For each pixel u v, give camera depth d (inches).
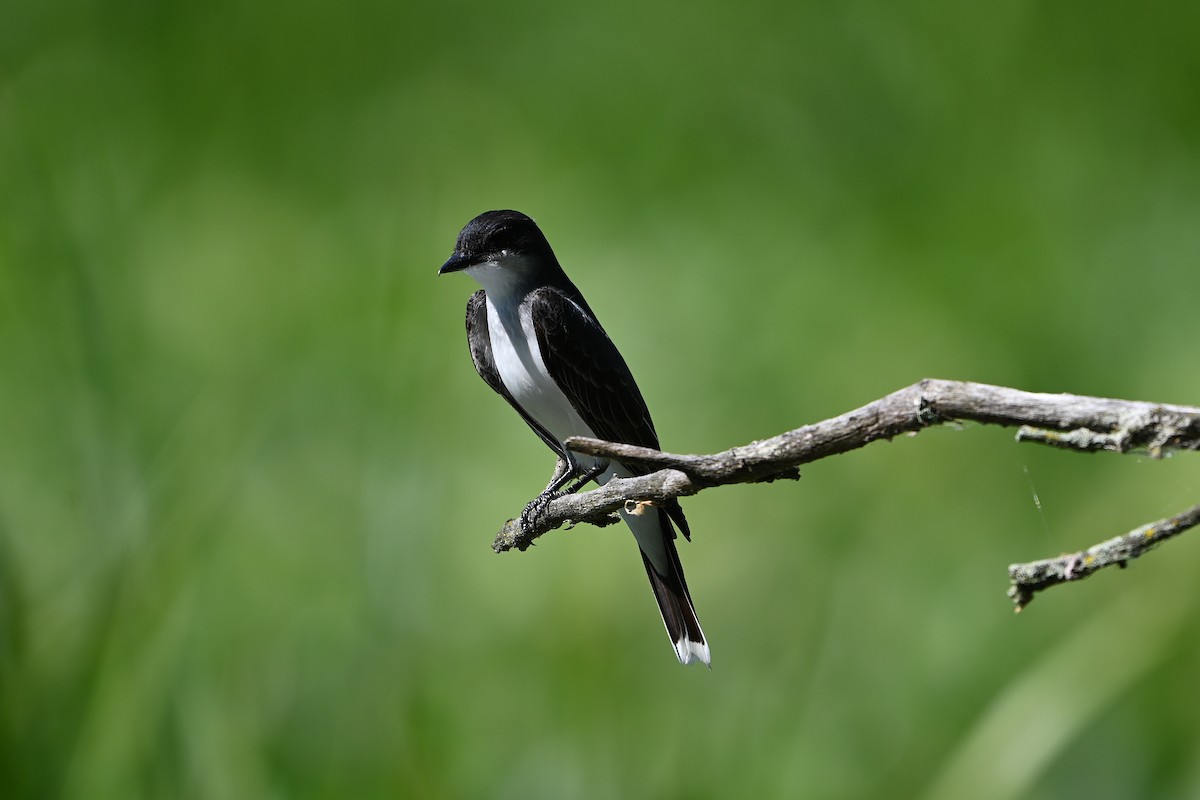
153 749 365.4
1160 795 406.6
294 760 402.0
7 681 354.3
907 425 189.9
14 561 374.3
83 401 456.1
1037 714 393.1
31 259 546.3
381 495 476.4
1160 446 174.6
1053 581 188.5
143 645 375.2
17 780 348.2
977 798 382.3
